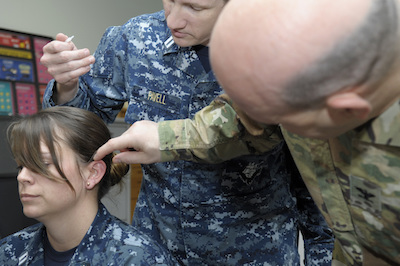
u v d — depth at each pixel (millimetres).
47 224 1018
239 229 1124
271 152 1087
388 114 572
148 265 980
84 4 2643
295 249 1217
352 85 484
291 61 466
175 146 864
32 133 963
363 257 766
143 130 857
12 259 1108
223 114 854
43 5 2475
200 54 1088
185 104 1117
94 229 1029
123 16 2844
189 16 846
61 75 994
